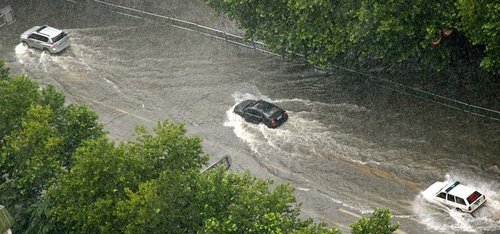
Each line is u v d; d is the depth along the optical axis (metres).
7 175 75.75
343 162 86.69
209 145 92.81
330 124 93.12
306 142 90.69
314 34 89.31
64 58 115.62
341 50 88.62
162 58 112.44
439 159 84.50
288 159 88.56
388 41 86.06
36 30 117.62
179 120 98.25
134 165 64.50
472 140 86.25
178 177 61.81
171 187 61.22
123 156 64.56
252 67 106.81
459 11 79.31
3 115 73.94
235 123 95.88
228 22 118.00
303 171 86.44
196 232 61.16
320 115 95.00
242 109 95.62
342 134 91.06
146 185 60.38
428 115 91.25
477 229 74.75
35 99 75.81
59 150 70.38
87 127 73.56
